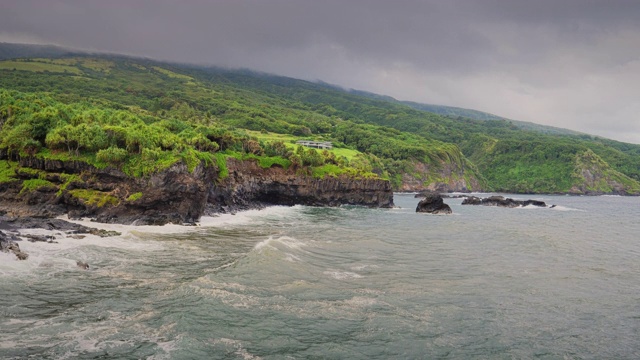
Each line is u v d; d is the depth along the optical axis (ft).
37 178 249.75
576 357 95.76
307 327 102.83
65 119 317.01
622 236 294.46
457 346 98.32
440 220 363.56
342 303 121.08
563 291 144.87
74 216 237.04
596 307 129.29
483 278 158.30
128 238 198.29
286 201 453.58
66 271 135.23
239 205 381.40
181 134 395.34
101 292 118.32
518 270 173.47
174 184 262.47
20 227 187.93
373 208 474.08
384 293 133.08
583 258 204.33
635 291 147.02
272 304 115.85
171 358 83.25
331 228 281.33
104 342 88.33
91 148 261.44
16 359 79.20
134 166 258.98
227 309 109.81
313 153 490.08
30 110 299.58
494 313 120.67
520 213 470.39
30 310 103.14
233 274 139.95
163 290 122.31
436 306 123.95
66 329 93.71
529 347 99.76
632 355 97.50
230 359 84.94
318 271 155.02
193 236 220.84
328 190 470.39
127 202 248.11
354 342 96.89
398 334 102.73
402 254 197.98
